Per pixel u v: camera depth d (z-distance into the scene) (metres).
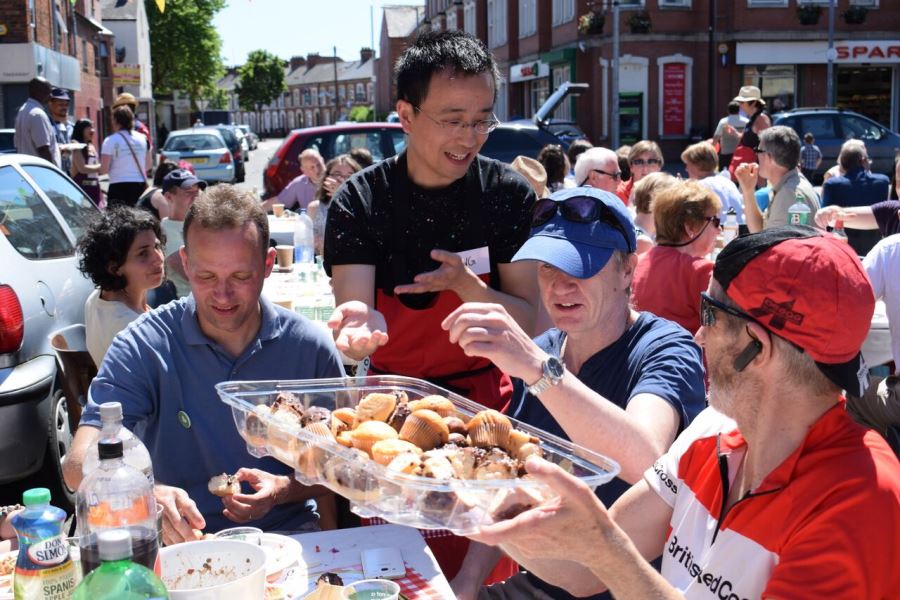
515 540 1.59
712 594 1.78
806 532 1.61
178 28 56.66
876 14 32.03
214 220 2.58
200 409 2.73
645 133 31.98
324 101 127.00
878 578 1.56
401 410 1.92
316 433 1.81
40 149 10.58
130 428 2.66
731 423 1.95
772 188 7.25
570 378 2.07
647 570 1.60
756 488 1.75
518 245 3.08
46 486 4.74
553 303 2.53
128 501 1.80
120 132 12.12
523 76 38.75
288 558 2.16
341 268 3.04
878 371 5.32
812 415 1.71
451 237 3.03
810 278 1.62
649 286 4.41
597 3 31.91
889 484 1.61
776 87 32.44
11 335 4.45
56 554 1.83
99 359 4.11
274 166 12.48
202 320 2.75
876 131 21.25
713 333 1.75
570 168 11.70
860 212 6.38
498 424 1.87
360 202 3.02
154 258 4.11
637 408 2.31
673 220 4.43
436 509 1.63
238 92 115.06
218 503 2.74
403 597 1.98
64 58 28.02
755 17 31.44
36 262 4.88
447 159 2.87
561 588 2.33
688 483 1.96
